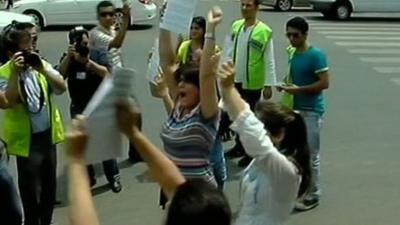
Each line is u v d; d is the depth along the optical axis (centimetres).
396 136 1081
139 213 770
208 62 508
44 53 1836
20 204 612
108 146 266
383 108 1258
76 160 262
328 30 2317
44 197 683
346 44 2012
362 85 1452
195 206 250
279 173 412
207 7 2816
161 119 1152
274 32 2198
